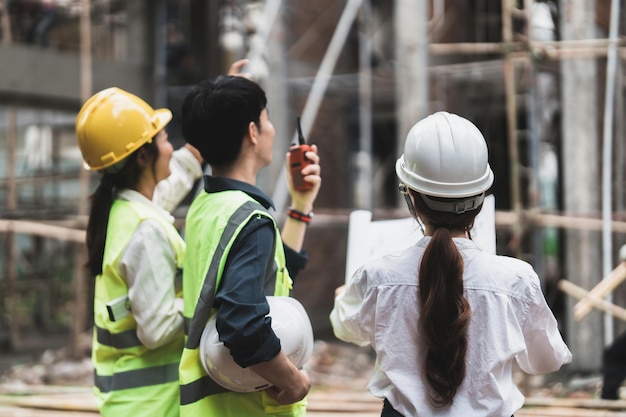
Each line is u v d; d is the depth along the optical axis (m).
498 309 2.07
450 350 2.01
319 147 12.28
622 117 8.27
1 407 5.21
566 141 7.76
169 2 11.80
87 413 5.04
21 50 9.58
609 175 6.88
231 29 10.79
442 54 11.27
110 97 2.68
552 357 2.18
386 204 14.19
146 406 2.47
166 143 2.72
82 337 9.59
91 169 2.66
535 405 5.17
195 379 2.26
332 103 12.58
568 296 7.68
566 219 7.05
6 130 11.35
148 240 2.49
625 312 5.96
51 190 12.02
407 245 2.72
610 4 7.89
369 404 5.23
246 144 2.38
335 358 9.26
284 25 10.16
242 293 2.11
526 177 11.55
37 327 11.13
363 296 2.21
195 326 2.24
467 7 11.84
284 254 2.62
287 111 10.71
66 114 10.64
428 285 2.05
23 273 11.15
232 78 2.38
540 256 7.68
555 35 9.09
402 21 8.23
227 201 2.28
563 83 7.81
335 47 9.62
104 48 11.54
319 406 5.12
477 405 2.04
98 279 2.61
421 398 2.06
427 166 2.12
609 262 6.78
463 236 2.18
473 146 2.12
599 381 7.16
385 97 11.98
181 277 2.58
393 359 2.10
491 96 11.16
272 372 2.14
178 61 11.75
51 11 10.48
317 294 12.03
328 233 12.33
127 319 2.51
